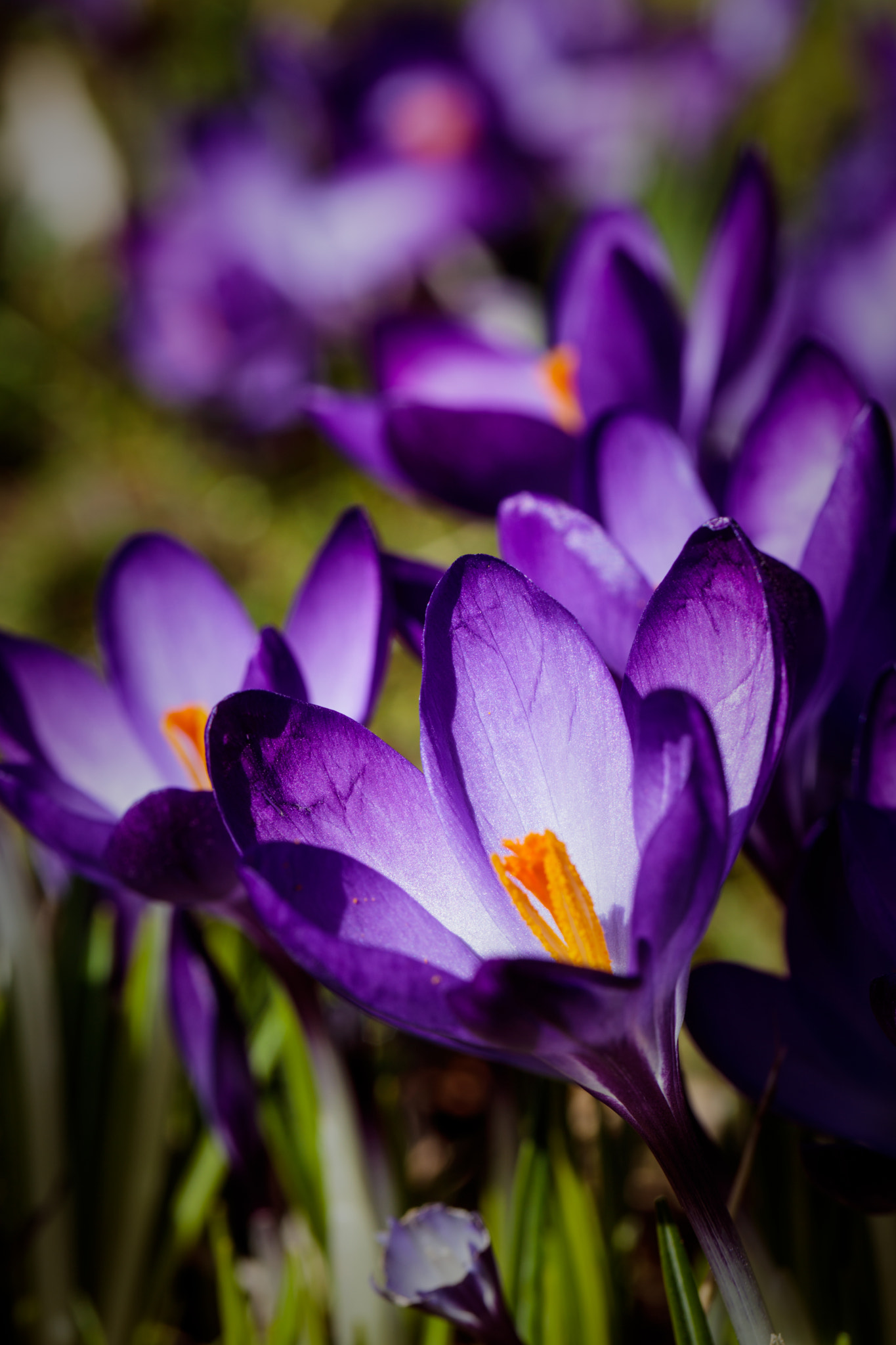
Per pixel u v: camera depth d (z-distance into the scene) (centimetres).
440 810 37
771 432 42
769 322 49
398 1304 39
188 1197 46
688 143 107
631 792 37
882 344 79
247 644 43
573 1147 43
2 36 149
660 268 54
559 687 37
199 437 119
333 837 37
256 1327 45
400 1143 46
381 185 106
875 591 40
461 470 47
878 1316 42
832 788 41
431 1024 35
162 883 39
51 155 147
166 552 43
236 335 111
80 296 135
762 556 38
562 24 110
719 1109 50
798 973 39
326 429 48
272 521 111
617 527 42
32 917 45
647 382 48
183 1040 43
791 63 133
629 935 37
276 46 110
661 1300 48
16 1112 45
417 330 58
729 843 36
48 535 111
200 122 109
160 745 43
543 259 116
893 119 100
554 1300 42
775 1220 42
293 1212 45
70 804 42
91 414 124
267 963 41
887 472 39
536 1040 36
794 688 38
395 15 111
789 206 119
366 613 41
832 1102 39
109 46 134
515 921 37
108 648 43
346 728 37
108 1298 45
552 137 110
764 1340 37
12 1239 45
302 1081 44
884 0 139
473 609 37
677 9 152
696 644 37
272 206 108
